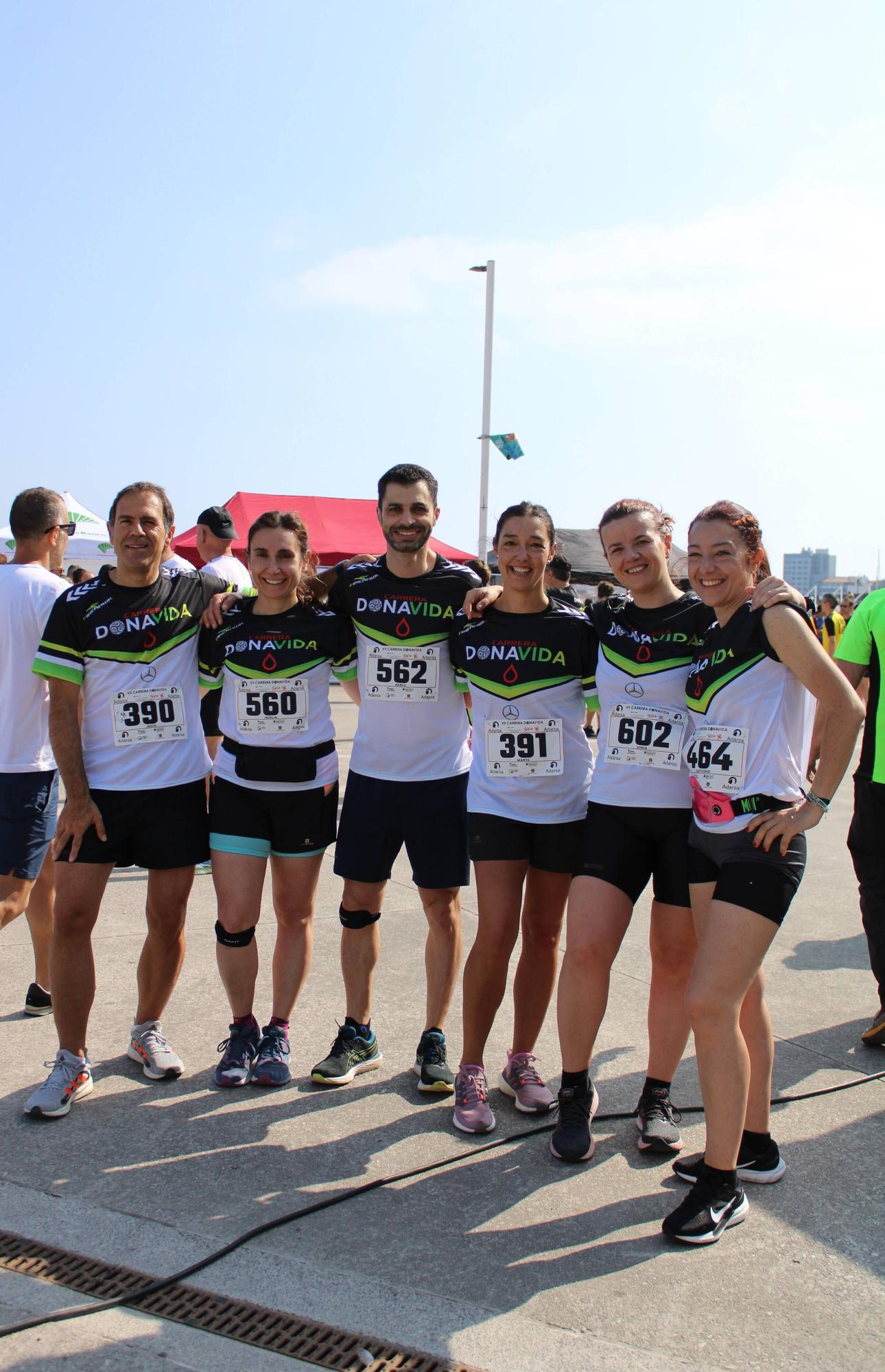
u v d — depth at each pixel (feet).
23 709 12.21
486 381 53.06
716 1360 7.18
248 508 47.91
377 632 11.62
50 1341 7.34
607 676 10.37
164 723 11.35
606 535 10.32
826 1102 11.18
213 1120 10.66
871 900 12.54
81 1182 9.41
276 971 12.00
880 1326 7.57
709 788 9.16
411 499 11.37
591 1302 7.82
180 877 11.51
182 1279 8.02
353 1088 11.51
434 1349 7.30
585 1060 10.05
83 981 10.93
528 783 10.79
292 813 11.64
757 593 9.07
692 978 8.80
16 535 12.94
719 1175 8.75
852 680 12.73
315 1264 8.24
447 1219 8.95
